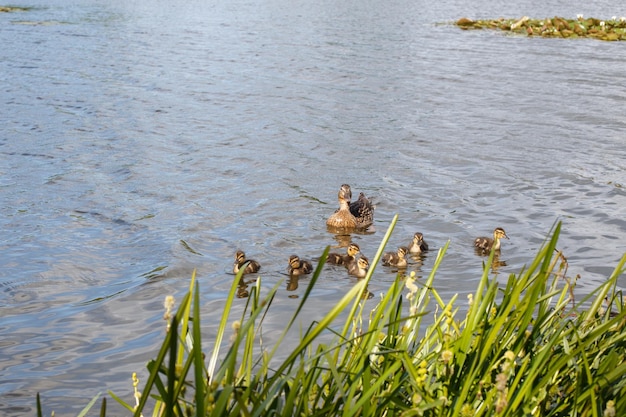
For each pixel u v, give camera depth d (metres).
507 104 28.02
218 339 4.77
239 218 16.33
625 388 5.29
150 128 24.06
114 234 15.25
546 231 15.55
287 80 32.19
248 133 23.62
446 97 29.22
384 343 5.93
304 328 11.18
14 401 9.38
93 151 21.38
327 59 37.47
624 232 15.48
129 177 19.02
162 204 17.08
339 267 13.84
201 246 14.71
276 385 4.48
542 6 65.06
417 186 18.73
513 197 17.86
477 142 22.89
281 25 50.97
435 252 14.52
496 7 64.44
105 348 10.78
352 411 4.74
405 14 58.72
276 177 19.25
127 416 9.02
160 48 40.25
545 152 21.78
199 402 4.03
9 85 30.39
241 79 32.28
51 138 22.70
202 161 20.55
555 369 5.03
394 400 4.96
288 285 12.95
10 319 11.70
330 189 18.44
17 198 17.34
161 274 13.34
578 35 45.06
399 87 31.02
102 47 40.25
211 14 57.03
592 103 28.06
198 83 31.38
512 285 5.84
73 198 17.39
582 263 13.76
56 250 14.40
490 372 5.29
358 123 25.12
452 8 63.25
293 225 16.03
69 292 12.67
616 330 6.24
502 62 36.69
